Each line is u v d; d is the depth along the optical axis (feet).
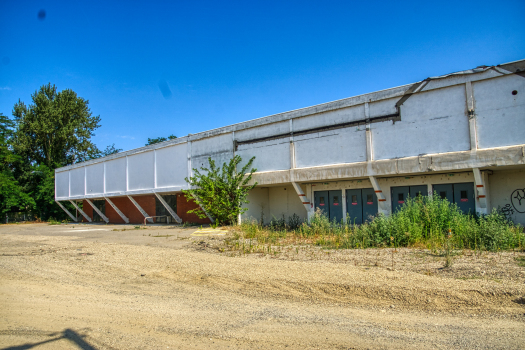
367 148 55.06
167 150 89.61
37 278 29.17
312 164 61.57
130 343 15.02
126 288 25.30
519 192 49.57
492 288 19.61
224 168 72.28
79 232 77.51
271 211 78.38
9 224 142.92
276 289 23.11
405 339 14.56
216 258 34.12
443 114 48.75
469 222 39.17
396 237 37.50
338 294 21.40
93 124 193.26
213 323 17.31
